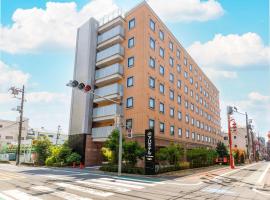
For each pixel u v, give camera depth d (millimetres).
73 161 30406
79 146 31828
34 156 38344
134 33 31516
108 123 32125
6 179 15617
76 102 34750
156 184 13828
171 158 23984
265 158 147000
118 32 32406
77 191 11102
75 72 36375
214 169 28266
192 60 47969
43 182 14172
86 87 16516
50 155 34875
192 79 46906
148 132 20500
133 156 21688
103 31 36156
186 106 42031
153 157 19734
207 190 12008
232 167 31703
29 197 9633
